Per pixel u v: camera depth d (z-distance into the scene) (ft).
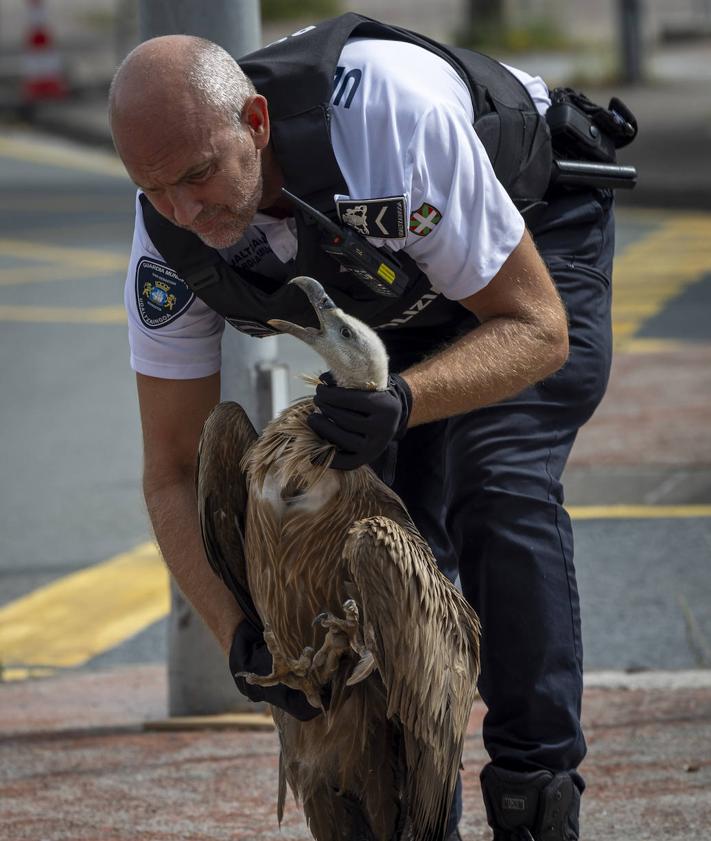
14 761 41.14
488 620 28.37
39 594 59.62
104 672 51.65
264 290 27.76
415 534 25.80
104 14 315.37
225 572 27.32
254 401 42.98
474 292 26.94
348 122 26.30
